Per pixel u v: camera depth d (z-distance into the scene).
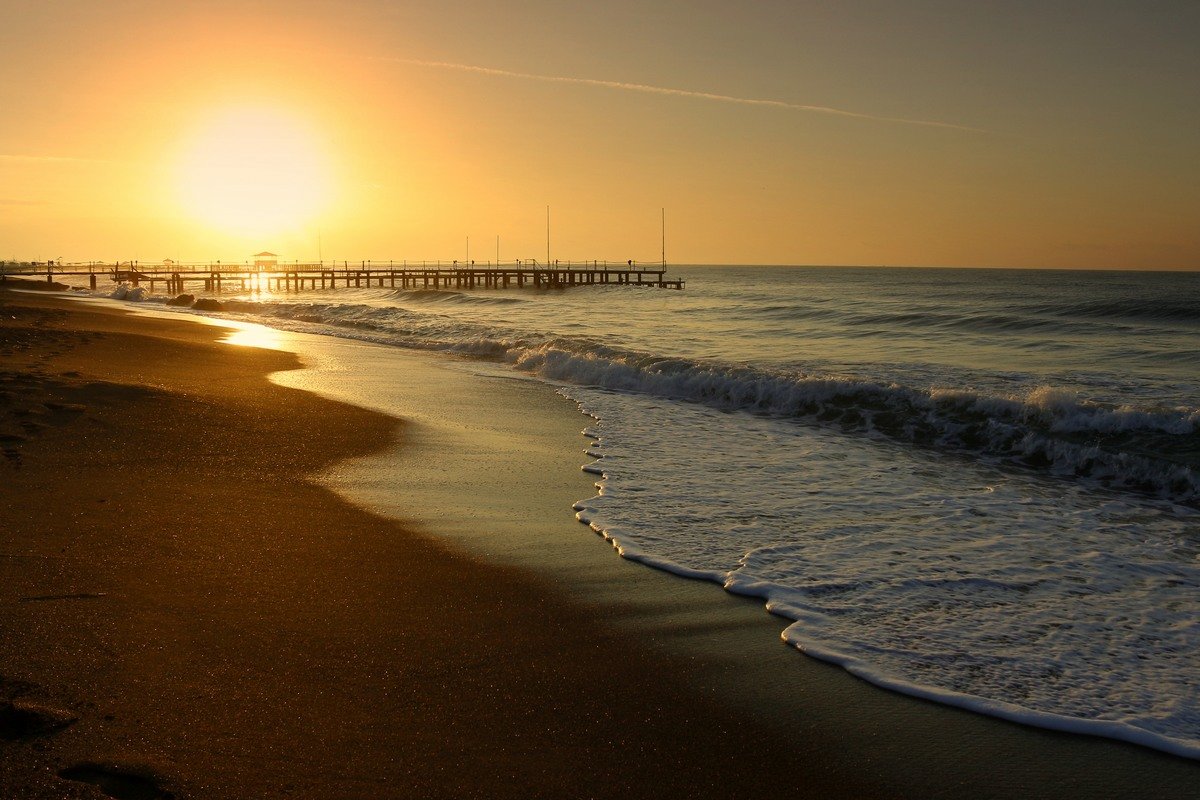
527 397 14.47
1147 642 5.02
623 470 9.23
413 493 7.99
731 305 44.25
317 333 26.78
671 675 4.50
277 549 6.08
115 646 4.27
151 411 10.66
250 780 3.27
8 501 6.57
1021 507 8.06
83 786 3.09
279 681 4.11
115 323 26.05
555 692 4.26
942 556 6.53
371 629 4.84
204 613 4.83
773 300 50.94
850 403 12.98
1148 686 4.47
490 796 3.33
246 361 17.64
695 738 3.89
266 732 3.64
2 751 3.25
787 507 7.86
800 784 3.58
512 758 3.63
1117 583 6.01
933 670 4.62
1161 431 10.18
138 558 5.59
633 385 15.95
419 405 13.23
